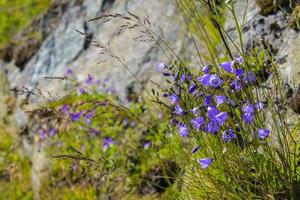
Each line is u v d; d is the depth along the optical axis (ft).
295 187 12.34
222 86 12.18
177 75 12.83
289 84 14.99
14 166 27.22
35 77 28.71
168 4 23.86
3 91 30.48
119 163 20.06
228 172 12.49
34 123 26.13
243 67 12.32
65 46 28.50
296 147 12.87
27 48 30.42
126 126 21.31
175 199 14.99
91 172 20.94
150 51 23.56
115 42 25.61
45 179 23.91
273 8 17.66
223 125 12.31
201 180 13.64
